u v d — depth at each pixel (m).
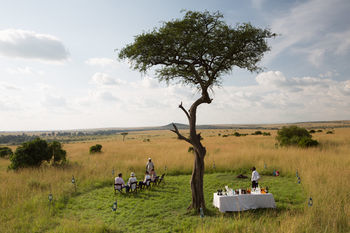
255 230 6.34
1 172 15.48
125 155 23.67
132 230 7.10
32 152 16.88
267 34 9.10
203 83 9.23
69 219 8.00
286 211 8.20
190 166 17.22
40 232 6.96
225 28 8.92
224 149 25.28
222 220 7.38
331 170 12.56
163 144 38.66
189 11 8.71
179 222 7.62
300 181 12.69
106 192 11.71
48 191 10.91
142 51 9.01
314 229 6.23
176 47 9.30
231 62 9.62
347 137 35.00
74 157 24.12
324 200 8.37
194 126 8.73
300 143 24.45
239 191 8.98
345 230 6.41
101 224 7.18
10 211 8.38
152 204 9.54
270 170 15.76
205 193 11.19
